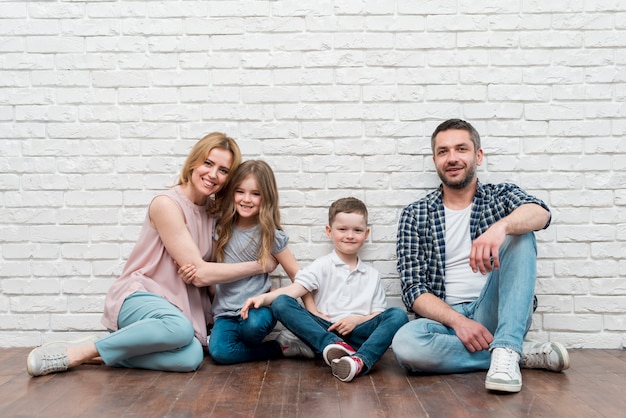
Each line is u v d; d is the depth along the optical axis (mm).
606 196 2584
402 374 2139
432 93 2609
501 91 2604
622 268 2574
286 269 2541
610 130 2586
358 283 2494
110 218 2635
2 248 2627
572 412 1674
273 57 2623
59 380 2043
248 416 1650
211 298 2598
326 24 2613
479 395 1854
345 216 2457
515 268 2062
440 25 2602
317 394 1874
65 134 2637
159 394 1871
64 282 2625
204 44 2627
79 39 2629
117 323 2283
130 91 2635
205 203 2512
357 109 2623
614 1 2578
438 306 2229
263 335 2320
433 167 2613
